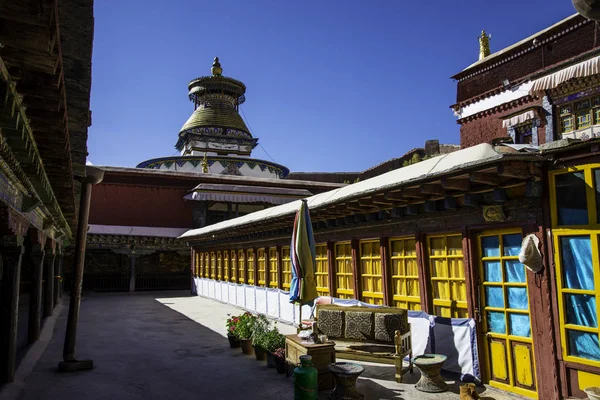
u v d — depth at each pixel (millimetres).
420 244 8523
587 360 5676
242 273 18344
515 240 6812
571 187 5980
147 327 13898
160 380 7820
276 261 15070
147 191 28828
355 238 10555
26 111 4277
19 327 12539
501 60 23219
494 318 7113
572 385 5840
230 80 46594
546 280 6184
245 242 17828
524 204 6496
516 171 6016
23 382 7441
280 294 14500
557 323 6031
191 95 47969
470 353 7305
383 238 9578
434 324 8008
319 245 12281
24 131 4406
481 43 26500
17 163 5422
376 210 9461
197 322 14984
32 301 10586
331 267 11508
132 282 27406
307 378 6355
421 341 8273
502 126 22516
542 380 6184
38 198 7367
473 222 7395
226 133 45594
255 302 16578
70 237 20688
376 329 8133
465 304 7629
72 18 3611
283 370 8195
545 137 19516
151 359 9430
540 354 6227
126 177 28375
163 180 29312
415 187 7523
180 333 12789
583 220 5828
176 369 8586
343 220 10891
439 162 7227
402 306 9133
